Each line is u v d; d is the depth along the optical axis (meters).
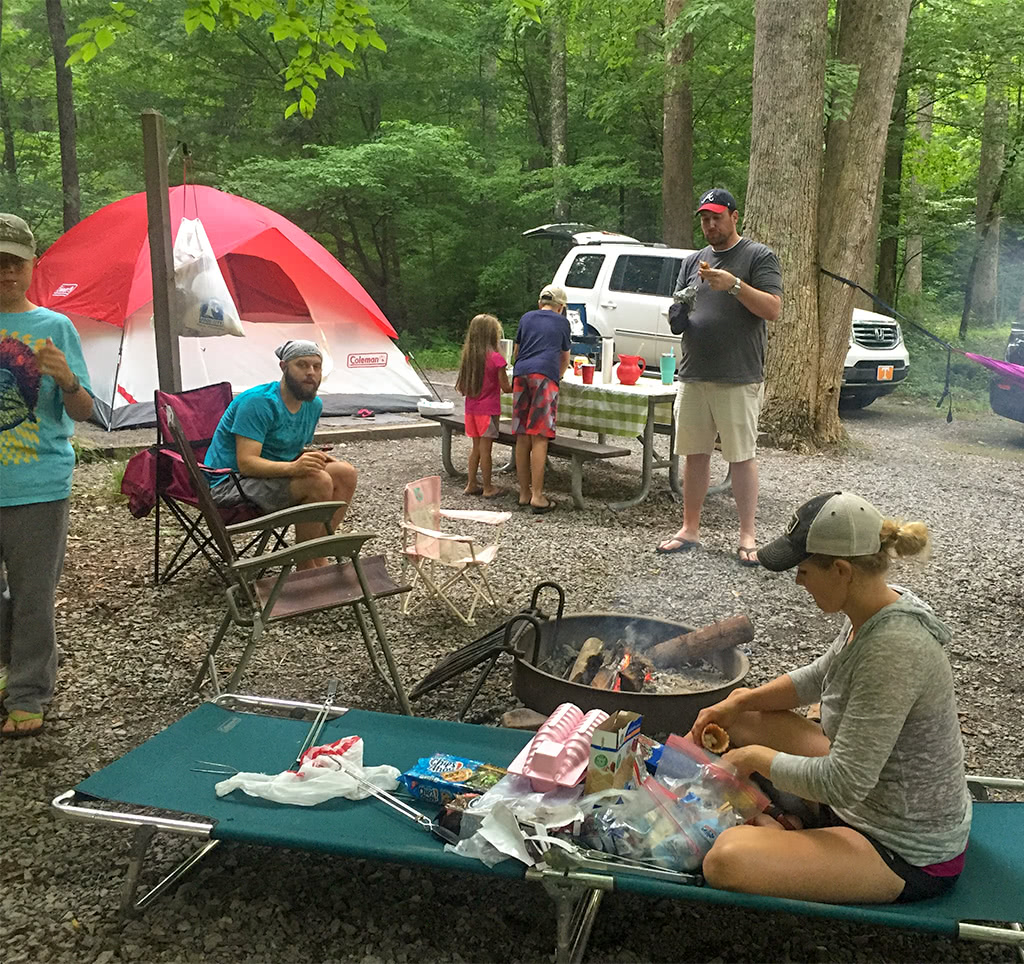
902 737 2.13
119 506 6.31
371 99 17.88
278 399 4.64
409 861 2.25
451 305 19.48
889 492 7.54
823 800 2.17
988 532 6.44
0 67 16.22
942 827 2.13
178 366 6.46
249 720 3.00
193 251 6.82
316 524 4.70
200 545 4.84
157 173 6.20
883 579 2.19
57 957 2.29
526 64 18.88
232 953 2.32
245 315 8.95
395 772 2.64
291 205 16.17
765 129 8.87
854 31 9.08
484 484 7.02
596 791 2.41
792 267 8.98
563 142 17.34
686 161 14.44
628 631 3.57
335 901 2.54
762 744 2.67
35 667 3.38
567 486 7.43
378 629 3.56
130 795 2.53
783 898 2.08
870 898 2.12
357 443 8.80
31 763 3.20
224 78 17.52
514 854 2.19
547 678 3.03
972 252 18.66
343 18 5.59
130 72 17.48
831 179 9.16
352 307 9.30
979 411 12.23
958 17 13.37
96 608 4.56
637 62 15.66
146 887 2.56
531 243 18.61
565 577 5.23
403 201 17.33
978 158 20.22
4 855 2.69
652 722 2.92
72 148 12.48
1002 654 4.35
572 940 2.31
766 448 9.27
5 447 3.19
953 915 2.07
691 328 5.48
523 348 6.52
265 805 2.50
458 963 2.32
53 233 16.78
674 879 2.17
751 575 5.34
